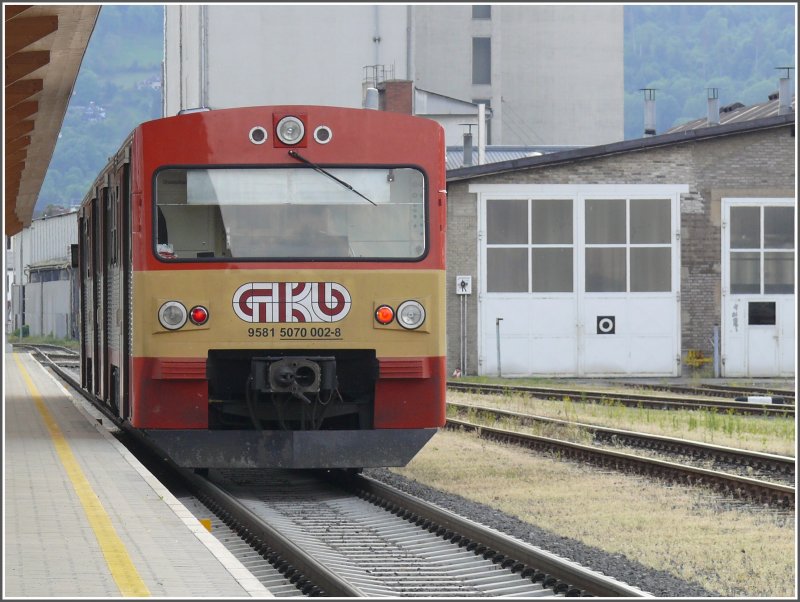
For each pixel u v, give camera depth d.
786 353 104.81
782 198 104.69
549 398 75.19
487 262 103.56
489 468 40.59
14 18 48.78
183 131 33.81
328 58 161.75
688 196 104.25
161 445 33.62
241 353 33.81
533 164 102.75
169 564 20.45
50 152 92.25
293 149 33.94
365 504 32.91
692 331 104.38
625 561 25.16
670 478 37.22
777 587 22.80
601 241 104.00
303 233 33.78
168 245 33.56
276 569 24.28
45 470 32.12
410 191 34.31
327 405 34.69
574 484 36.66
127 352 35.88
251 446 33.84
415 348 33.91
